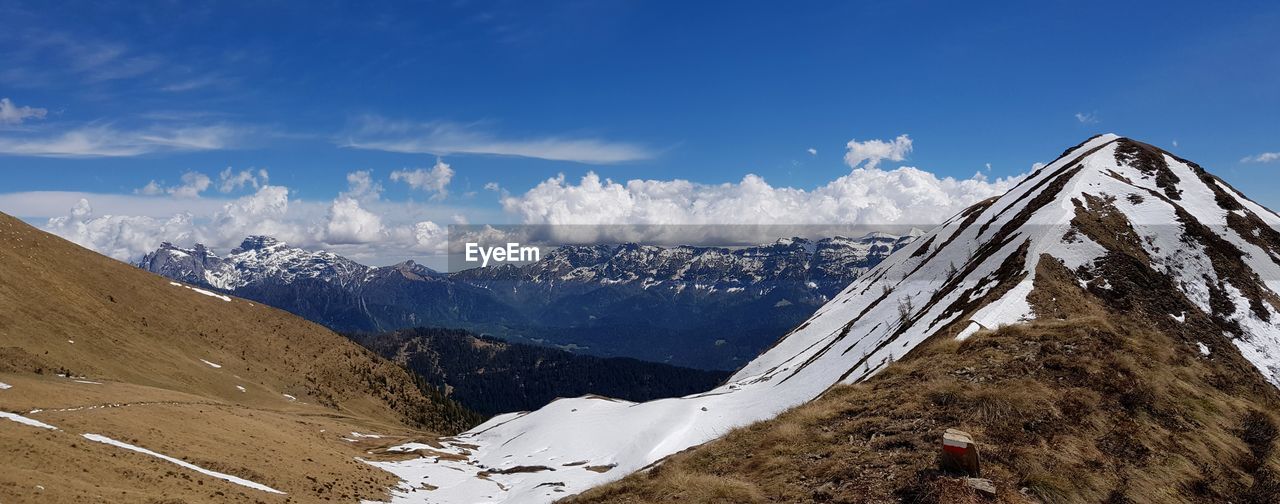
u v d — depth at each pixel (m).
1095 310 62.09
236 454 54.06
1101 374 26.84
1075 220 85.62
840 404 27.22
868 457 20.80
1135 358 29.58
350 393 161.38
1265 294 76.75
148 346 115.81
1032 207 104.19
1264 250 87.19
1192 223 89.31
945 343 34.31
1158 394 25.72
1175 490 19.66
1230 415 26.17
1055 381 26.61
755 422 29.95
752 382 103.62
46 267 120.62
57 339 95.69
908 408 24.58
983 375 27.66
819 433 24.38
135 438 49.25
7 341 86.12
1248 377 58.06
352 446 82.44
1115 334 32.31
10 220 130.62
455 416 190.50
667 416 77.50
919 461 19.67
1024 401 23.55
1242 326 70.06
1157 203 96.06
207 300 159.25
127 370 99.25
